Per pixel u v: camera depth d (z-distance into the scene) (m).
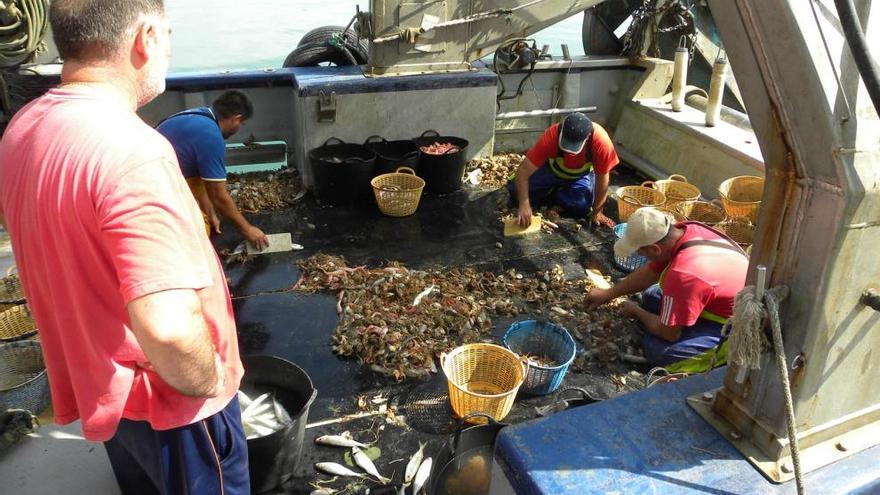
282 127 6.55
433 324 4.02
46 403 3.09
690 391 2.14
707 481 1.79
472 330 4.04
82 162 1.49
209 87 6.08
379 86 5.95
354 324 4.01
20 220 1.62
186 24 16.94
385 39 5.89
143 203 1.47
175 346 1.48
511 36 6.31
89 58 1.59
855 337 1.75
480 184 6.36
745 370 1.87
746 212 5.08
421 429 3.27
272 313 4.21
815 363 1.73
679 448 1.90
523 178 5.28
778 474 1.79
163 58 1.73
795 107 1.55
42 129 1.56
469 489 2.72
